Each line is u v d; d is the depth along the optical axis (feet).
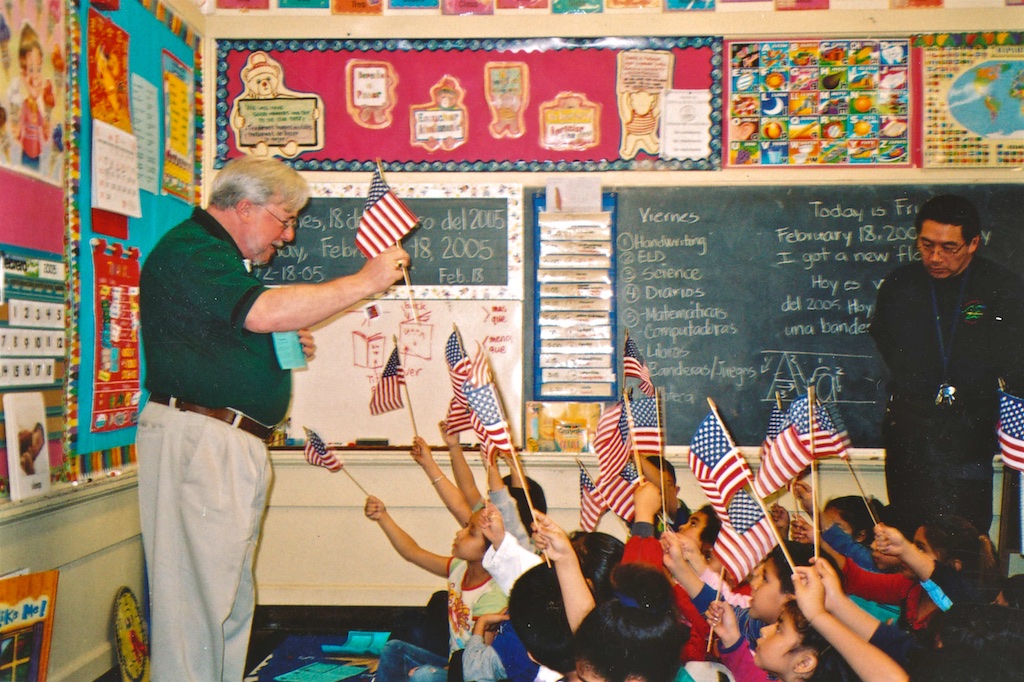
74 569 8.98
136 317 10.32
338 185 12.50
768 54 12.27
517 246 12.46
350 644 11.47
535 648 5.76
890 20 12.08
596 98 12.38
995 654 6.45
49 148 8.45
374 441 12.44
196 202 12.05
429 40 12.41
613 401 12.43
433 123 12.46
